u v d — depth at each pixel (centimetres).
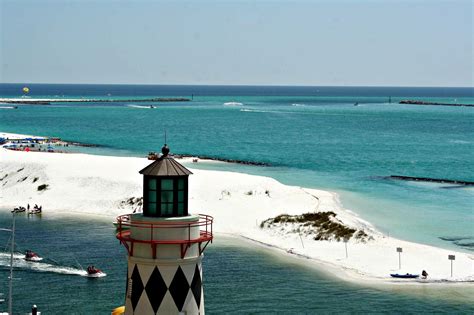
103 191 16900
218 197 16100
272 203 16075
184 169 3039
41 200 16700
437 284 10469
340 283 10381
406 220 15288
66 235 13062
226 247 12562
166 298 2983
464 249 12700
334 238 13112
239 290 9806
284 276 10675
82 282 9812
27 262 10794
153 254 2973
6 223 14262
